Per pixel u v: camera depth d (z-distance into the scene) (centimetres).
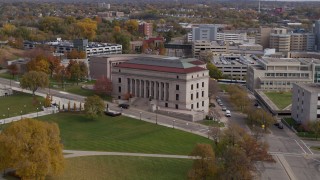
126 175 18775
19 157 16712
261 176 19600
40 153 16650
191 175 16712
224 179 16275
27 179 16462
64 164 18300
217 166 16850
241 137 19888
